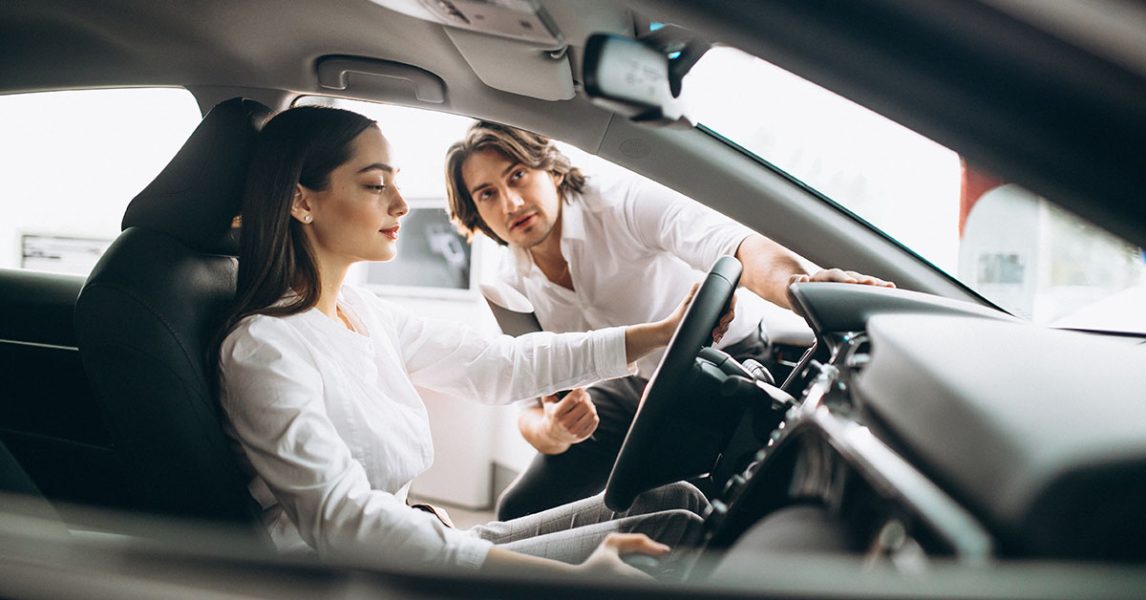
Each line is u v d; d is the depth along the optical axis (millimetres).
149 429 1128
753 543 729
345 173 1244
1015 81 475
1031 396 515
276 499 1203
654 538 1212
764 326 1943
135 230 1217
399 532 1006
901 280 1387
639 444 1099
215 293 1255
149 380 1111
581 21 995
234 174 1281
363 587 556
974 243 1191
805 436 752
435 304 3271
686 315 1132
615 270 2021
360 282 3463
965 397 523
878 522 574
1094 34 443
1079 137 475
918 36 484
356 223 1265
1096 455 449
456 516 3221
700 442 1116
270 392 1093
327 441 1082
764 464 792
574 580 511
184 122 1645
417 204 3270
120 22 1437
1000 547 461
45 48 1535
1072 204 492
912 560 499
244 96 1562
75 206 3330
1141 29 434
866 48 499
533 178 1941
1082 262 1120
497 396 1569
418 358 1561
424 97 1475
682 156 1443
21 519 699
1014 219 532
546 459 2225
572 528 1394
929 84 494
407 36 1315
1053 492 439
